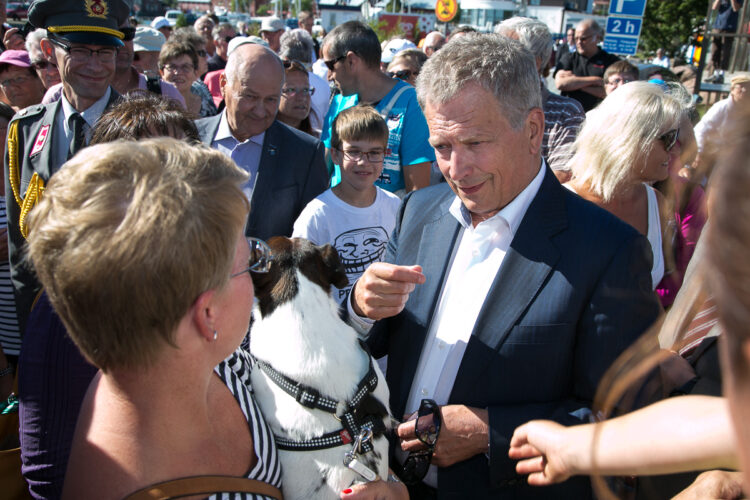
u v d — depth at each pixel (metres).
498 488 1.67
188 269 0.89
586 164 2.69
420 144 3.85
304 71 4.91
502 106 1.54
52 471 1.36
